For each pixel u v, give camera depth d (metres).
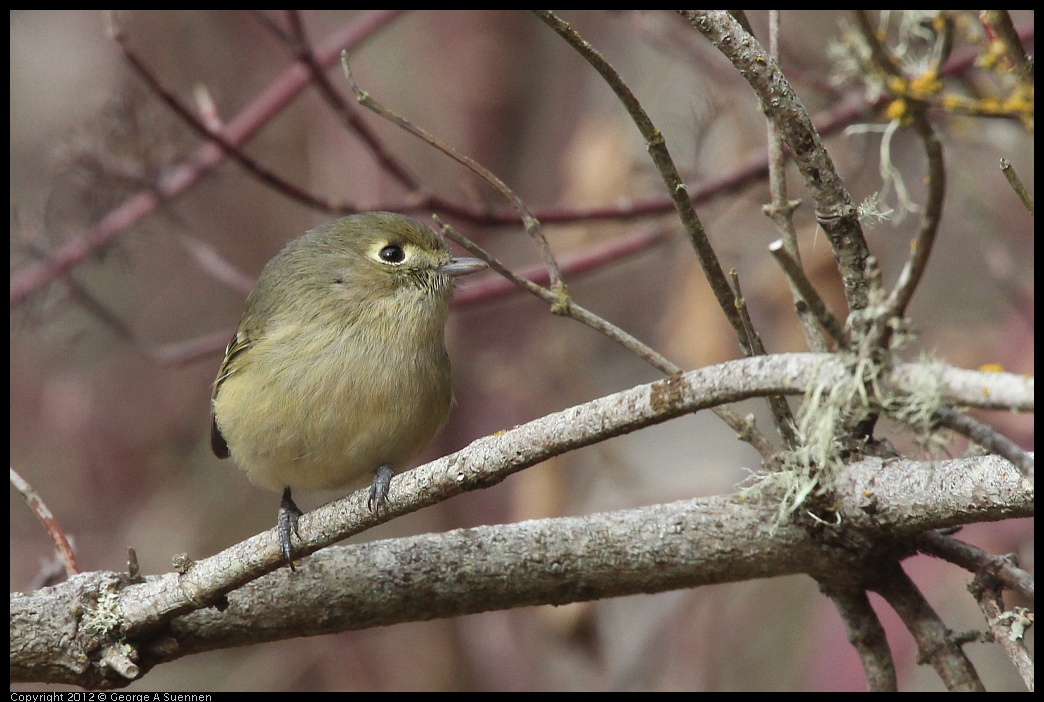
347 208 10.21
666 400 5.52
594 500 12.28
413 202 10.27
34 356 14.69
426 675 13.12
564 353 13.48
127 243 12.75
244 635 6.95
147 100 10.73
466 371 13.72
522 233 13.69
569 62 14.86
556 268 6.40
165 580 6.58
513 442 5.85
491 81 14.72
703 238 6.10
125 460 14.38
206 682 13.45
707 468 12.69
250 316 8.79
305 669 13.52
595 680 12.54
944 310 12.45
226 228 14.65
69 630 6.54
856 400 5.46
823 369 5.21
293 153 14.52
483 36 14.86
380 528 13.72
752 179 10.41
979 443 4.80
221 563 6.47
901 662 10.15
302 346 8.22
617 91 5.83
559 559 6.91
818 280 10.34
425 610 7.00
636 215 10.65
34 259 11.68
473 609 7.05
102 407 14.53
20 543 13.98
